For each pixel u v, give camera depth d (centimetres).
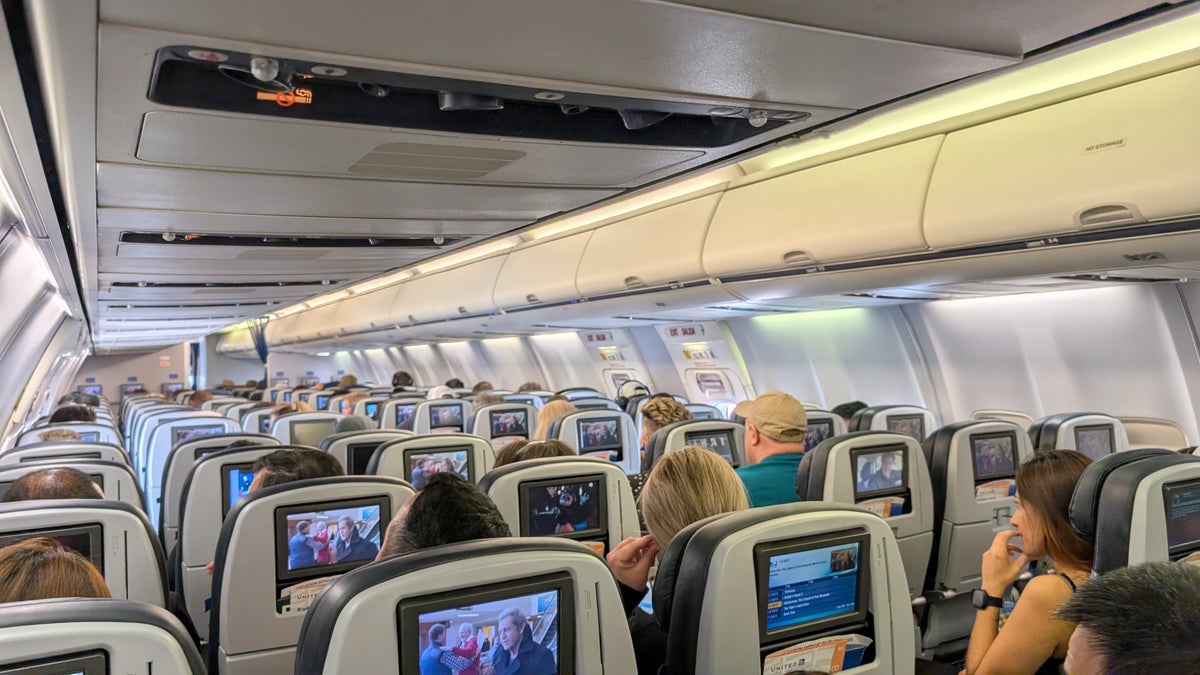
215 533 411
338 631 142
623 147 327
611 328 1188
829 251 507
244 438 549
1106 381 702
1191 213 339
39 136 280
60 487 327
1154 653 93
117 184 369
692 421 543
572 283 797
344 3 181
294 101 265
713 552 189
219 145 303
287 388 1827
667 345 1203
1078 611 104
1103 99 369
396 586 145
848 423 672
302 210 451
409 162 338
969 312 786
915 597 447
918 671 354
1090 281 602
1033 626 224
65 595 179
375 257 689
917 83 260
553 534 337
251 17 188
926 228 445
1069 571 248
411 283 1272
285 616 309
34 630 127
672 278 657
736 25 204
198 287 893
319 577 312
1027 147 398
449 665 149
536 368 1608
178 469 533
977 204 416
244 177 361
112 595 284
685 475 240
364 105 277
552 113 309
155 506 763
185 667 138
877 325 880
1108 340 685
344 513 313
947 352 831
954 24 212
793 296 620
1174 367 649
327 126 277
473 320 1095
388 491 320
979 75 266
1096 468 239
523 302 920
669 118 328
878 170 479
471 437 485
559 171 368
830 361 969
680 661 193
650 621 257
